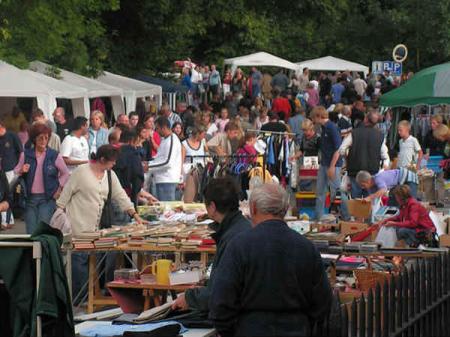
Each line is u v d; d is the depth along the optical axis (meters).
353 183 20.75
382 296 9.45
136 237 13.40
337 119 28.03
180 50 43.97
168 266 11.91
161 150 19.17
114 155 14.35
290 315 7.71
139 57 41.00
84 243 13.20
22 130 22.88
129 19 40.19
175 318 9.87
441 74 29.33
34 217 15.36
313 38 57.75
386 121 33.88
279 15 49.62
